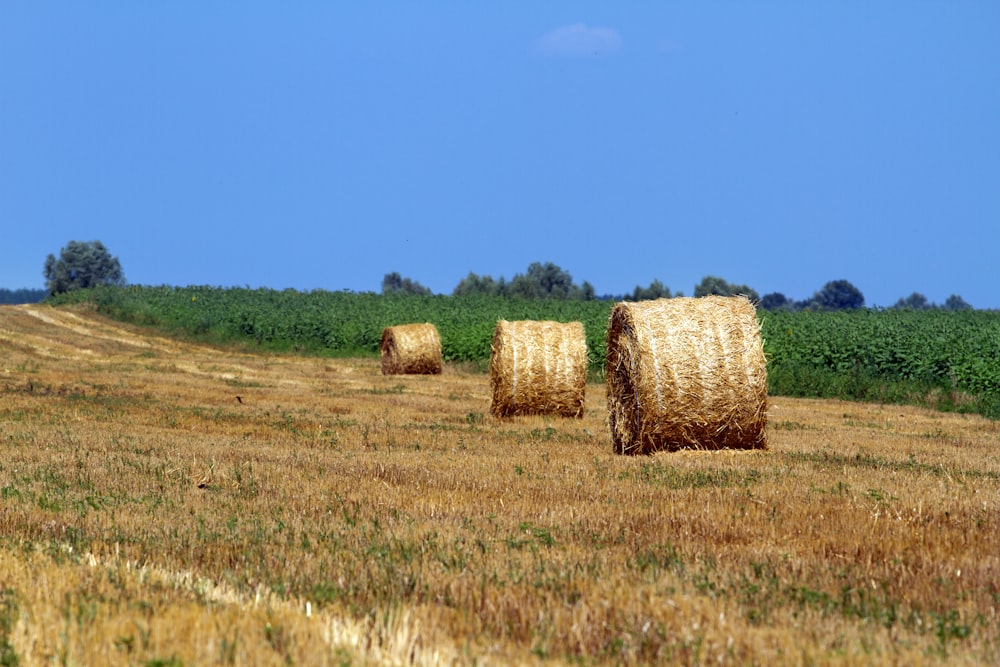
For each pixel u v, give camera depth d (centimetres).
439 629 2333
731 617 2430
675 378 5666
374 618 2423
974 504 3997
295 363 14225
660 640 2278
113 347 15712
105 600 2497
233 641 2142
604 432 6969
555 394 7881
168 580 2773
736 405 5697
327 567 2930
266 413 7731
